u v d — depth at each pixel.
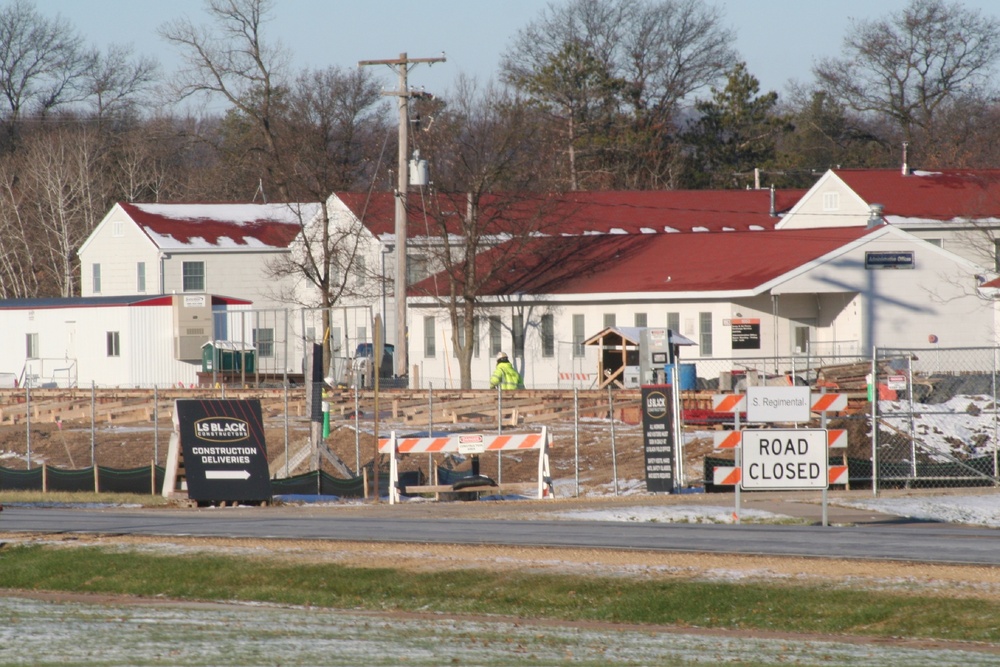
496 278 196.38
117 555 63.81
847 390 125.88
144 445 134.38
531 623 50.03
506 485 94.00
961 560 57.38
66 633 46.19
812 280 167.50
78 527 74.88
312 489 98.44
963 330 171.50
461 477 102.12
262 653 42.03
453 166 195.62
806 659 41.72
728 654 42.75
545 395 144.75
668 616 50.47
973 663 40.97
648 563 57.94
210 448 91.06
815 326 176.12
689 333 174.88
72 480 104.94
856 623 48.25
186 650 42.56
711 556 59.00
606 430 126.00
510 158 199.00
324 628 48.00
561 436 123.19
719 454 104.56
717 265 180.00
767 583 53.41
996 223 199.38
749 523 73.88
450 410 141.00
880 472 96.00
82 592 58.94
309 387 115.75
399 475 104.19
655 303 177.62
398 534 68.94
